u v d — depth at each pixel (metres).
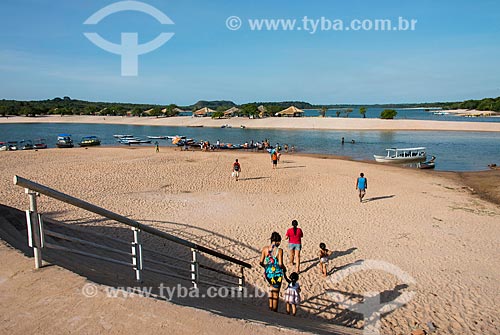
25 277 3.70
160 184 21.08
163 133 73.88
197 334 3.14
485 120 99.69
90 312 3.23
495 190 20.94
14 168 26.70
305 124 81.44
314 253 10.85
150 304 3.45
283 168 28.42
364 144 50.06
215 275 9.07
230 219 14.17
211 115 112.38
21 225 7.34
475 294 8.47
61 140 49.69
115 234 11.73
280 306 7.59
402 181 23.39
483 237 12.46
